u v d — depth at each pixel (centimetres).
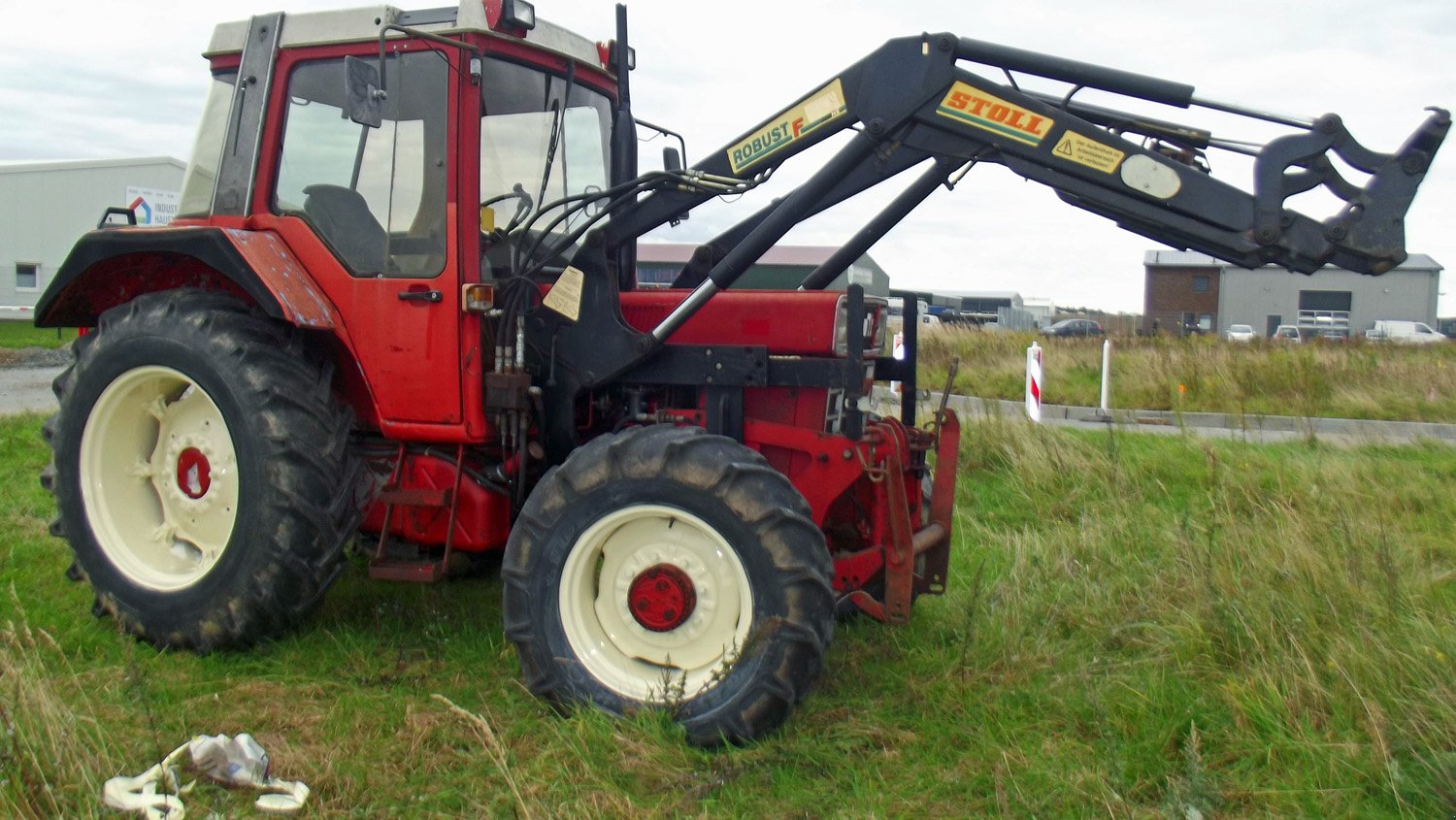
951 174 405
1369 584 419
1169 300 4428
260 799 284
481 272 395
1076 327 3591
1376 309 4194
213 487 409
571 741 319
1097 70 354
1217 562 443
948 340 1748
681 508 334
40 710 290
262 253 393
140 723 331
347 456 401
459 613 441
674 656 346
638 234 393
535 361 398
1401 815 282
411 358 389
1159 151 368
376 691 361
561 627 345
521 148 410
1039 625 423
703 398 394
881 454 374
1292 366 1367
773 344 395
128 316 412
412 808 288
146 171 3209
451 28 386
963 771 312
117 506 422
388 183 393
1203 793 286
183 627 390
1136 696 346
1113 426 904
